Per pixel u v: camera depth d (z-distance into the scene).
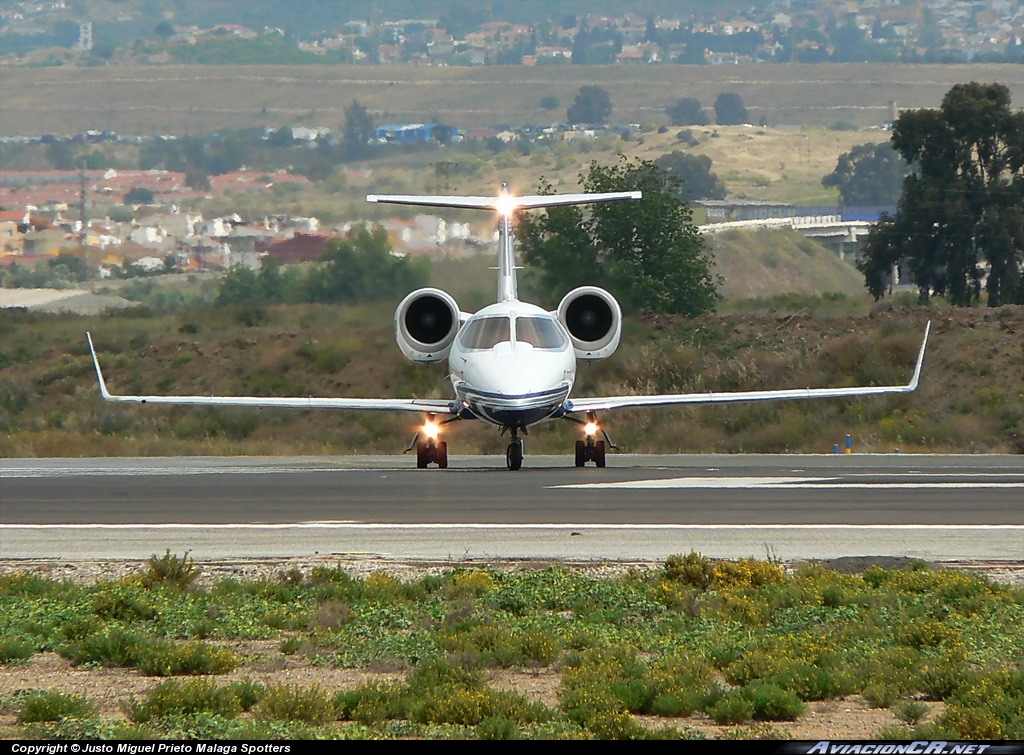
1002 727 35.03
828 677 39.59
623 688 38.03
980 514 70.75
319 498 79.25
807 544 62.41
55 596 51.62
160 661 41.69
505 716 36.09
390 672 41.94
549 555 59.78
